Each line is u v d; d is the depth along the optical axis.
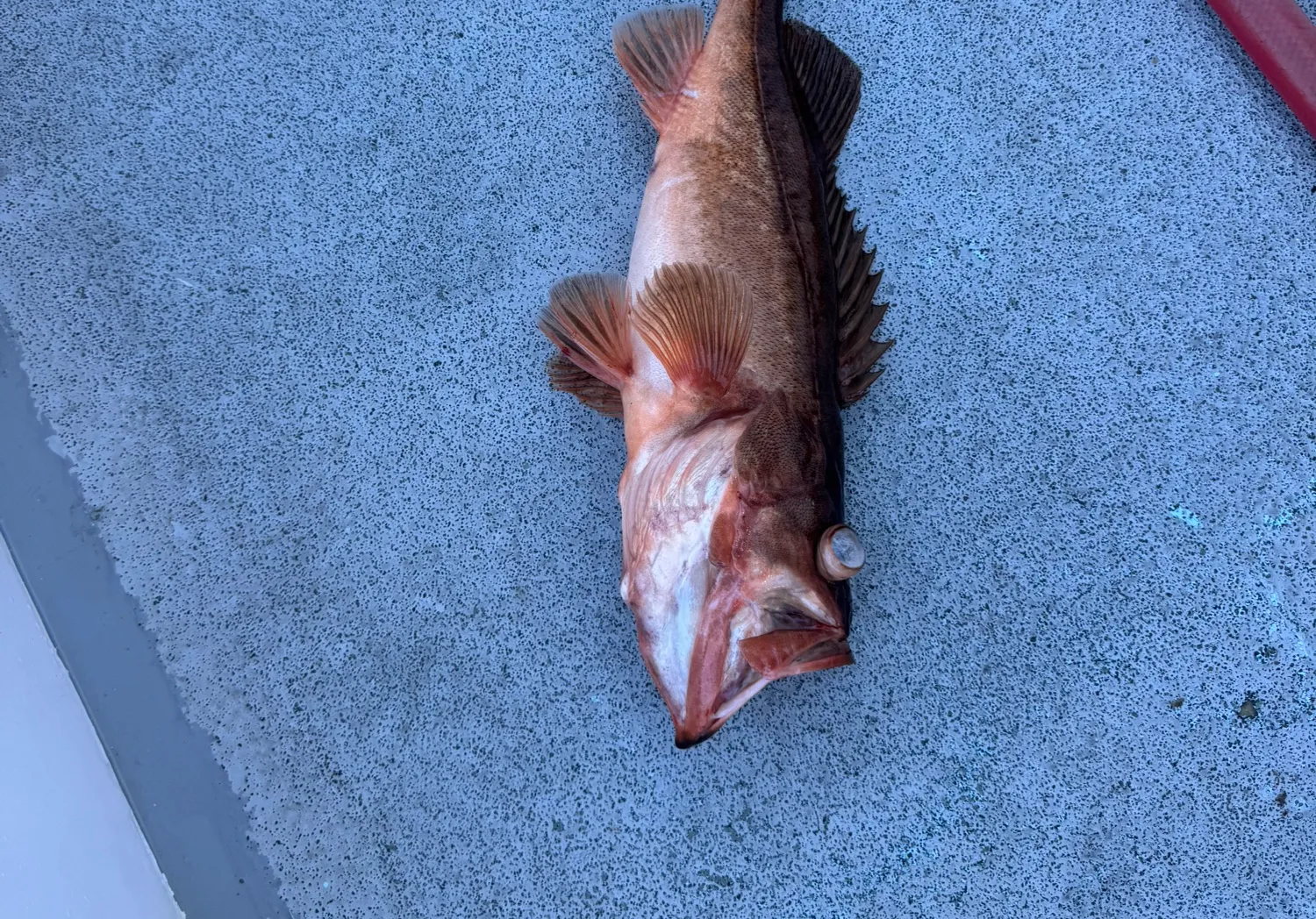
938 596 0.87
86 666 0.82
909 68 0.95
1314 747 0.86
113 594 0.83
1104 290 0.93
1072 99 0.96
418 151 0.91
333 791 0.82
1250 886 0.84
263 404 0.87
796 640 0.71
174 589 0.83
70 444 0.85
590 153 0.92
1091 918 0.83
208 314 0.88
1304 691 0.87
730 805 0.83
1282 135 0.96
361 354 0.88
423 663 0.84
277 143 0.90
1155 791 0.85
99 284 0.87
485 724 0.83
